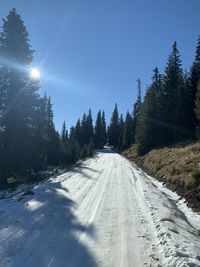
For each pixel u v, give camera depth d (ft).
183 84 160.76
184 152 94.89
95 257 28.37
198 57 158.30
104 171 107.96
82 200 55.11
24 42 95.81
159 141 166.40
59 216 43.42
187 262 25.75
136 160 164.96
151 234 35.17
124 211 46.29
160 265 26.53
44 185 74.33
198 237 35.65
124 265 26.61
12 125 89.92
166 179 77.82
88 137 386.11
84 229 37.19
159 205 50.11
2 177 85.10
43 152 100.07
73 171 108.37
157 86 213.66
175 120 157.89
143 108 186.09
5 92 92.58
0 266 25.98
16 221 40.68
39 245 31.48
